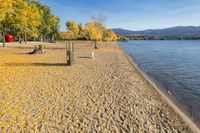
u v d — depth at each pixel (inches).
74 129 272.4
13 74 619.2
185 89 593.0
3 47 1755.7
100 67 795.4
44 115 315.9
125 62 992.2
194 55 1830.7
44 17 3312.0
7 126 277.1
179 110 367.9
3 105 354.3
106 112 334.3
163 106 378.0
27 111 330.3
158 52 2178.9
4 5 701.3
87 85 505.4
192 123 310.8
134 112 339.6
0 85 486.6
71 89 465.1
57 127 277.1
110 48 2106.3
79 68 756.6
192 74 858.1
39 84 504.1
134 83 549.0
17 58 1005.8
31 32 2247.8
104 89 474.0
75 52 1466.5
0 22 1563.7
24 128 272.5
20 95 412.2
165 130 279.1
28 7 1857.8
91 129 273.3
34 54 1227.9
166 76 804.6
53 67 764.6
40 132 262.7
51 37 4077.3
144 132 270.1
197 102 465.4
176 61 1349.7
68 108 347.3
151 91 479.5
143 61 1322.6
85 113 327.6
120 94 439.5
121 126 285.1
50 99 391.2
